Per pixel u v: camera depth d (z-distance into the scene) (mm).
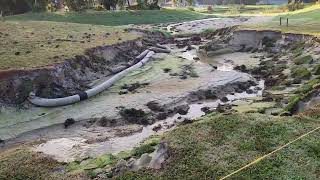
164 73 41125
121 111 31609
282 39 49281
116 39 48875
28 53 38750
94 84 37344
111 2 79188
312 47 43094
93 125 29969
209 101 34500
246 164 18734
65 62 36969
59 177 20016
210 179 17969
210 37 62781
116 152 24016
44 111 31750
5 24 51406
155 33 62719
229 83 37656
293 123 22328
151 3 88250
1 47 40406
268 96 32844
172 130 23312
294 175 17891
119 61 44688
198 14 86312
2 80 32250
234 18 78500
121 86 37219
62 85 35156
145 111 31734
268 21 64312
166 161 19797
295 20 60188
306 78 36031
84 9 74375
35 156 23203
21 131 28781
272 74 40500
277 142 20375
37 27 51750
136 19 74500
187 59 48000
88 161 22391
